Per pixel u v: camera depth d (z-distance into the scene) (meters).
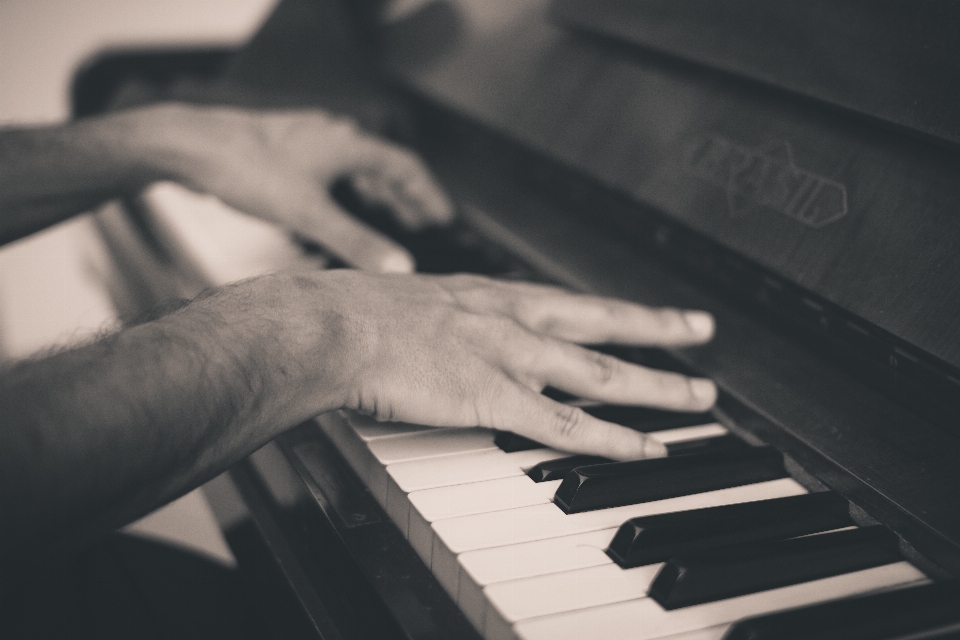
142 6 1.99
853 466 0.62
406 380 0.65
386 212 0.89
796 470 0.64
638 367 0.68
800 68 0.72
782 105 0.74
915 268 0.65
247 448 0.62
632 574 0.58
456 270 0.80
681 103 0.79
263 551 0.66
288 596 0.63
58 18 1.93
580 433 0.64
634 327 0.70
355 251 0.80
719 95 0.77
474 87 0.94
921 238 0.65
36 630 0.72
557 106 0.87
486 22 0.98
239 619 0.75
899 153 0.68
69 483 0.55
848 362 0.68
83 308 1.93
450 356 0.65
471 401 0.65
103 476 0.56
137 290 0.89
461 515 0.60
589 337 0.70
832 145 0.70
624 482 0.61
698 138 0.77
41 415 0.55
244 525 0.68
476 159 0.97
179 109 0.91
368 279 0.67
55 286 1.92
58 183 0.88
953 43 0.66
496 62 0.93
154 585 0.77
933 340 0.63
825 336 0.69
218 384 0.60
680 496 0.63
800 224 0.70
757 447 0.65
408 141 1.05
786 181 0.72
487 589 0.56
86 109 1.23
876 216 0.67
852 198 0.69
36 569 0.56
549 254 0.80
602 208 0.83
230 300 0.64
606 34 0.84
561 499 0.61
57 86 1.97
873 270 0.66
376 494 0.64
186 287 0.81
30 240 1.88
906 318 0.64
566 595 0.57
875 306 0.66
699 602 0.57
